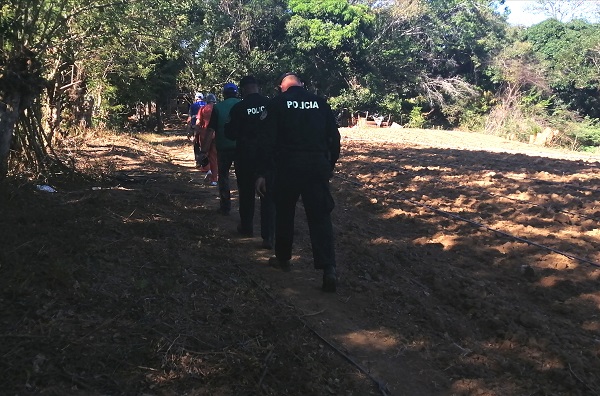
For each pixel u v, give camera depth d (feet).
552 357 12.68
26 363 9.73
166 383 10.05
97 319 11.58
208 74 92.12
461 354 12.85
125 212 19.65
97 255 14.64
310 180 15.48
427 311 14.87
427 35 138.31
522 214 26.86
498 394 11.33
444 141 84.94
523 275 18.19
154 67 63.52
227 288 14.73
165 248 16.57
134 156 39.14
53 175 23.38
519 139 110.63
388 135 89.25
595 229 24.44
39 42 22.84
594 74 128.77
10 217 16.14
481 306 15.28
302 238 21.12
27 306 11.43
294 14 119.65
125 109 64.34
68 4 27.02
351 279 16.81
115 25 31.71
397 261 18.98
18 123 22.47
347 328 13.73
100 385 9.66
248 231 20.63
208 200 26.48
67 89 39.47
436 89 140.87
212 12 91.35
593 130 117.19
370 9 129.29
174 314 12.44
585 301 16.17
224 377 10.47
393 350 12.87
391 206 27.96
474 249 20.94
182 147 56.03
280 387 10.59
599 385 11.73
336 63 123.95
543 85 133.49
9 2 21.49
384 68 132.16
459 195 31.60
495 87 147.74
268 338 12.28
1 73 20.68
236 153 20.01
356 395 10.96
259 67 106.93
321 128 15.62
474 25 143.64
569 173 42.73
